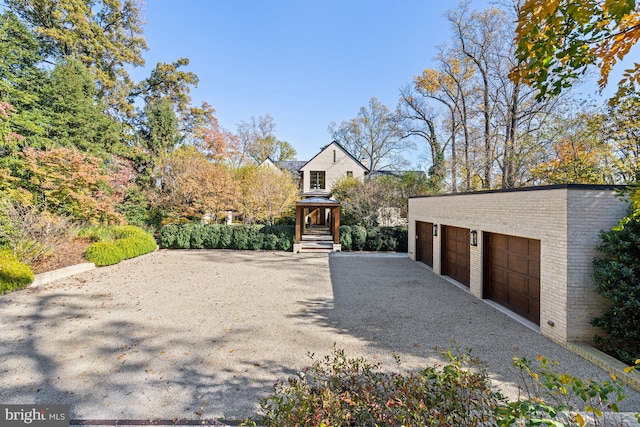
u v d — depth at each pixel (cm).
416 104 2819
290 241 1717
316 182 2806
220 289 902
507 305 744
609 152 1008
